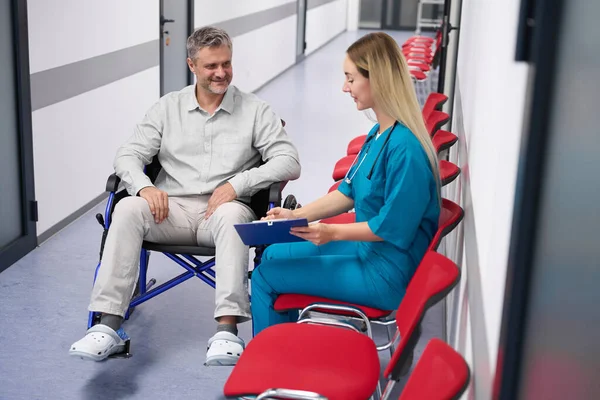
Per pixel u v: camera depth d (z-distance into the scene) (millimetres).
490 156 1685
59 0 3707
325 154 5633
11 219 3473
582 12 709
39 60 3562
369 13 14562
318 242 2096
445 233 1923
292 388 1666
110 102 4441
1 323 2871
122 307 2510
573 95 729
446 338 2570
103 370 2559
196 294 3209
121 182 2836
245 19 7438
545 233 816
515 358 891
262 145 2795
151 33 5051
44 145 3682
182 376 2551
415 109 2143
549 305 777
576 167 708
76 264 3482
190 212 2721
